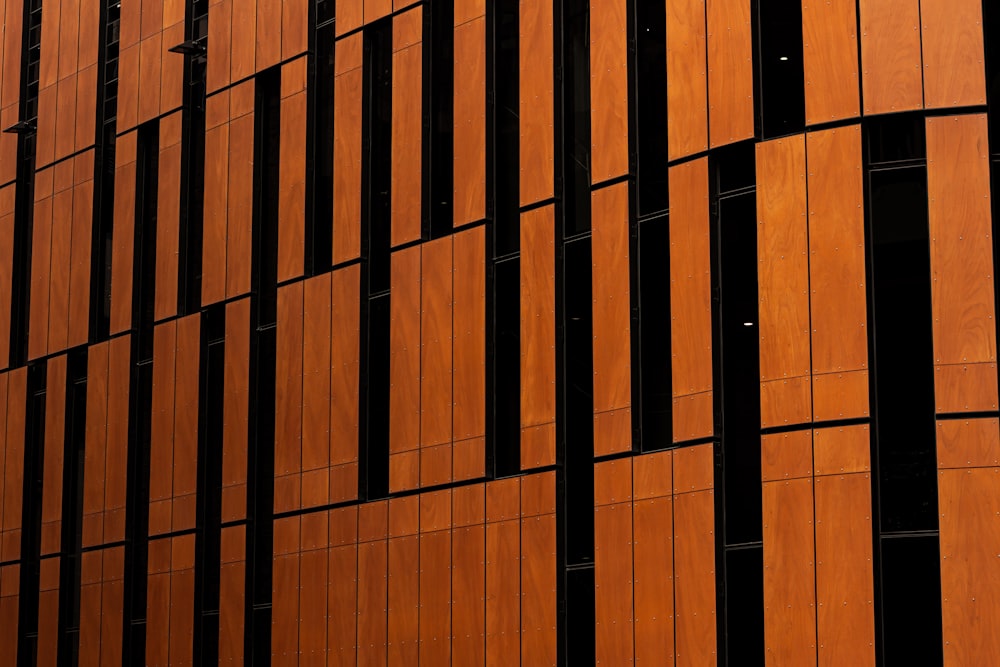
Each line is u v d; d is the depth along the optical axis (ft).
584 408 104.32
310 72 126.52
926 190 92.43
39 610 146.00
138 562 137.49
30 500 150.00
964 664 87.56
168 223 138.00
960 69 92.38
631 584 99.14
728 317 97.35
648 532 98.68
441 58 117.19
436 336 113.60
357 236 120.57
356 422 118.62
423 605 112.06
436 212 115.65
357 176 121.08
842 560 90.53
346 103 122.83
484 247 110.93
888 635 89.35
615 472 100.89
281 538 123.13
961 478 89.10
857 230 92.68
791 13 97.35
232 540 127.13
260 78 131.34
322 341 122.01
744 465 95.50
